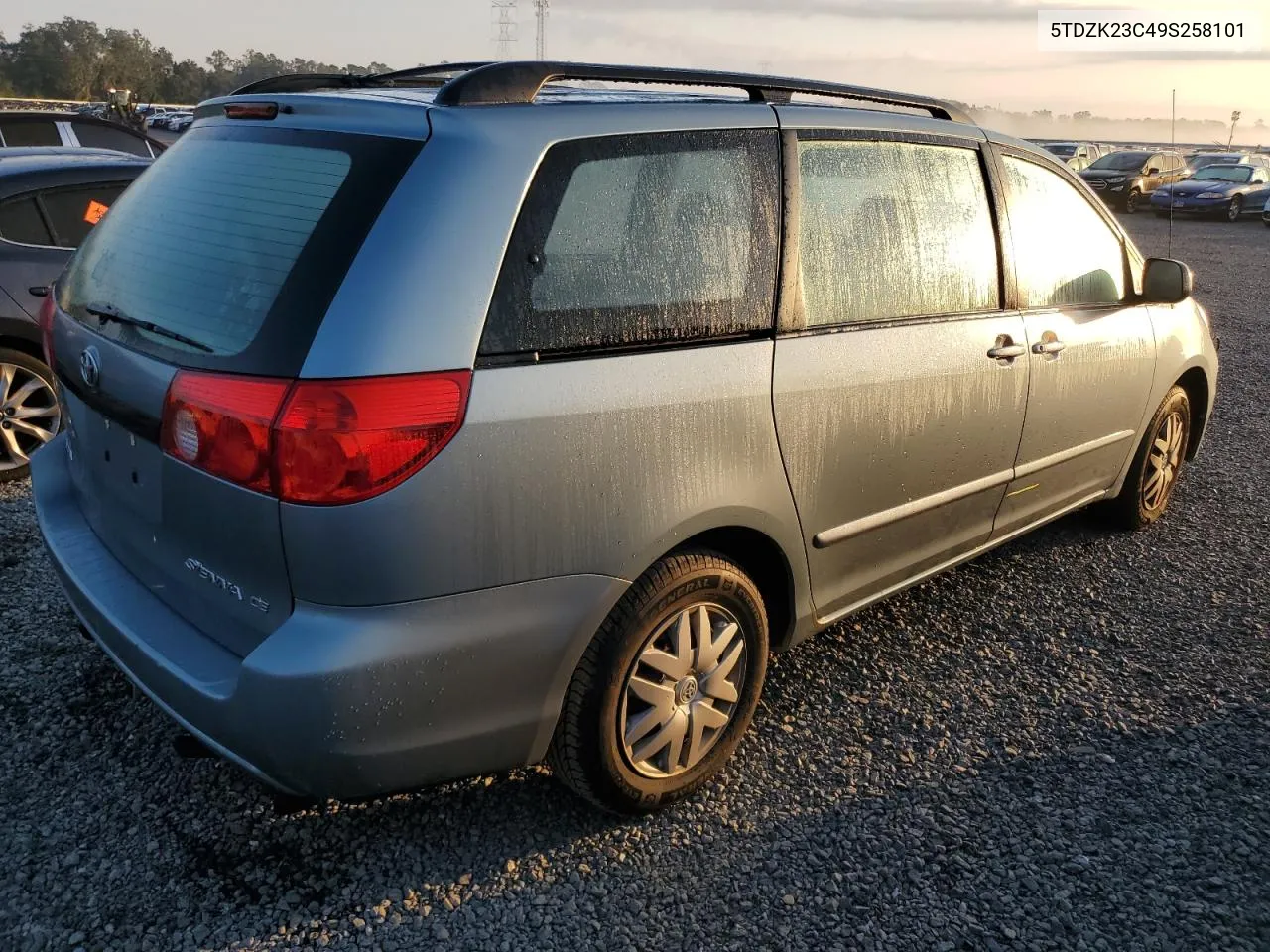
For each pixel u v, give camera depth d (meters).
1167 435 4.73
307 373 2.00
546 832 2.67
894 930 2.38
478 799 2.78
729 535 2.74
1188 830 2.76
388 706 2.12
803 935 2.36
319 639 2.06
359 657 2.06
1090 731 3.21
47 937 2.25
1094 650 3.71
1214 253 18.22
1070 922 2.42
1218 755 3.10
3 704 3.08
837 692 3.38
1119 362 4.07
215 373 2.10
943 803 2.84
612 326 2.35
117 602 2.47
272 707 2.06
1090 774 2.99
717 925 2.38
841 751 3.06
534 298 2.22
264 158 2.41
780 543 2.79
